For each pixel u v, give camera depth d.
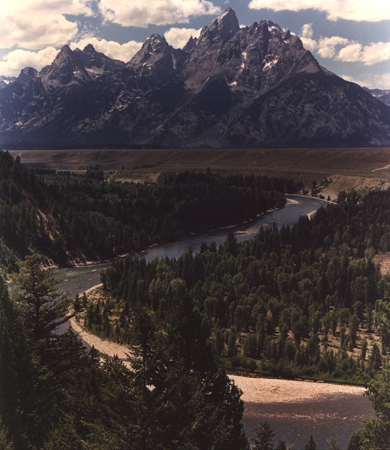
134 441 37.41
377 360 123.75
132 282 174.00
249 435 95.50
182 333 60.19
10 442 42.00
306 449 76.56
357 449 71.31
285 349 133.50
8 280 195.00
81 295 185.75
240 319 149.00
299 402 111.06
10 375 49.81
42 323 65.81
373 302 162.25
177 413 40.22
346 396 114.62
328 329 150.62
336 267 183.12
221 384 60.09
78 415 47.97
